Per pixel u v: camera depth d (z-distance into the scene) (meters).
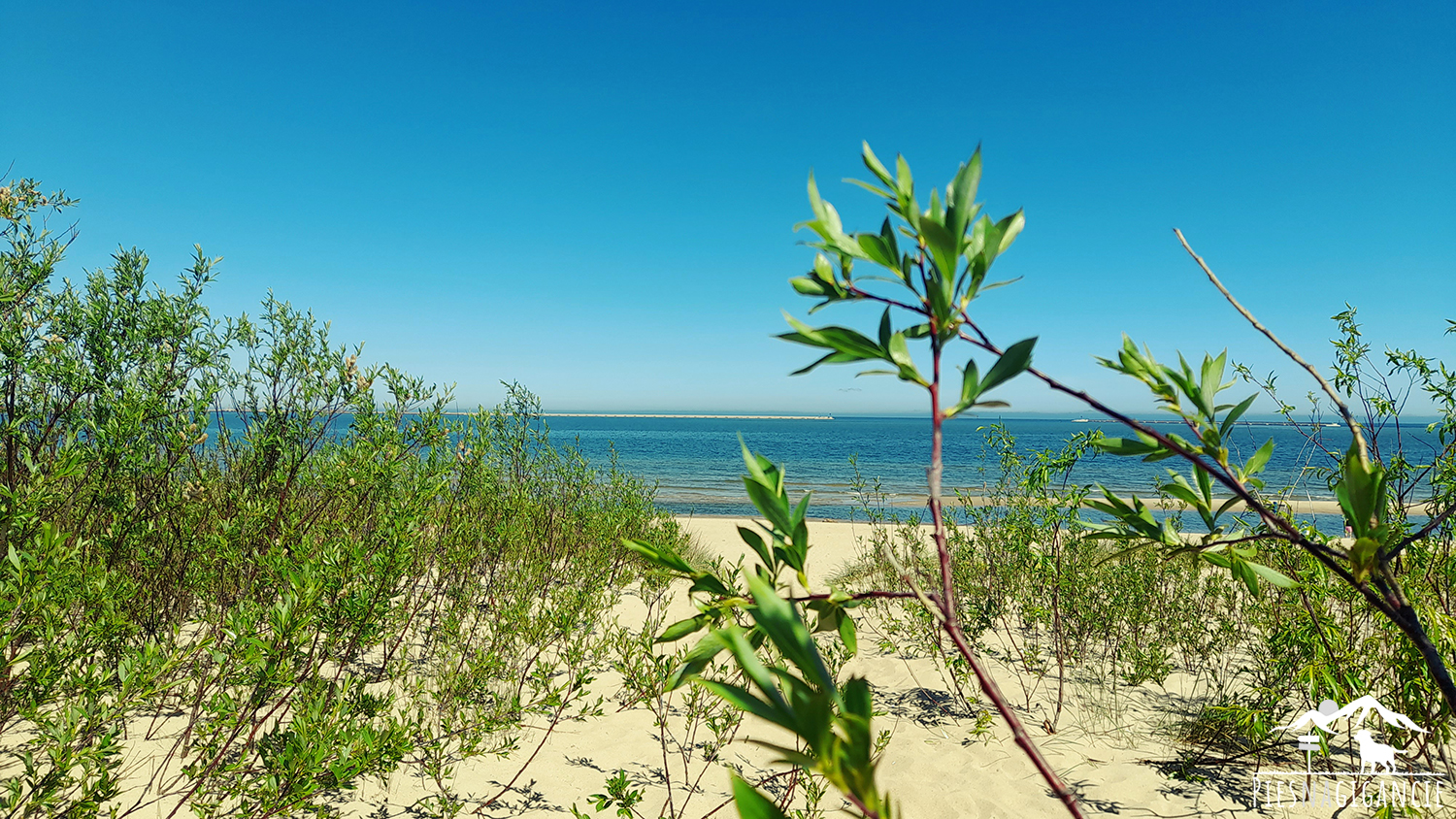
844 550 10.84
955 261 0.86
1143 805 3.80
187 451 4.48
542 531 7.91
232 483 5.09
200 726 3.85
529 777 4.02
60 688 3.01
